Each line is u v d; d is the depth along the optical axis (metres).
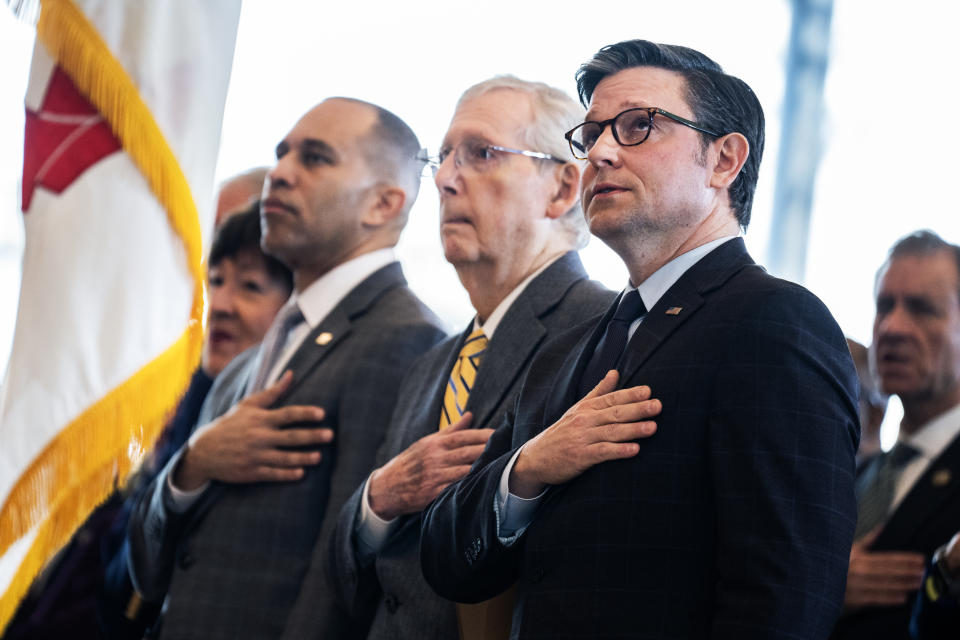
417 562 4.41
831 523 3.10
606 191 3.74
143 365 4.87
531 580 3.38
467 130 4.99
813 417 3.18
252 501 5.16
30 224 4.94
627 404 3.37
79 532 6.07
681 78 3.80
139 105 4.93
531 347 4.54
